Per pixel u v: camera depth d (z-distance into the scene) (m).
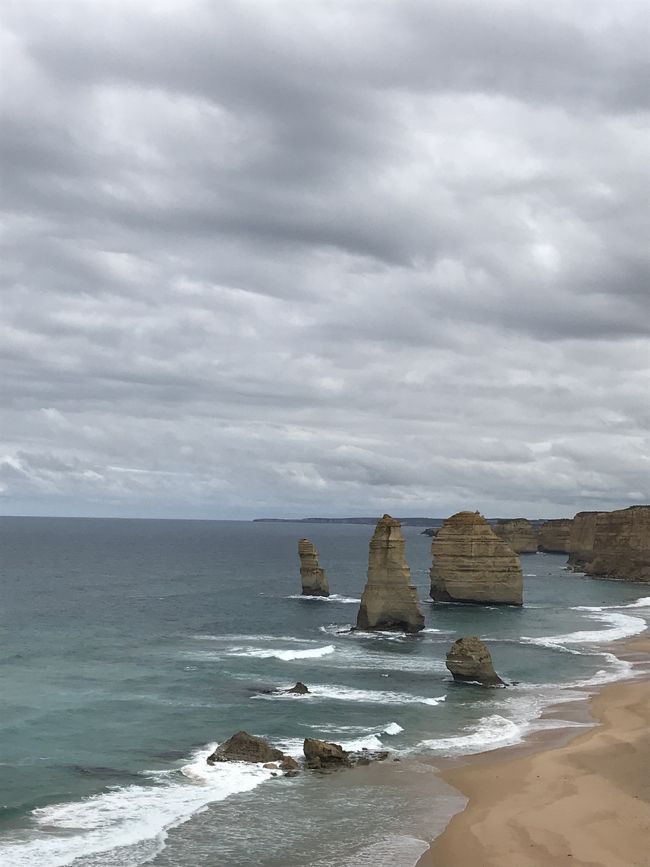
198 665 62.91
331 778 37.19
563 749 41.56
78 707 48.91
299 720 46.75
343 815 33.00
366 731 44.91
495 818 32.62
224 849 29.84
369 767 38.75
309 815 33.00
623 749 41.34
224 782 36.44
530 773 37.91
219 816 32.78
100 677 57.84
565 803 34.16
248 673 59.94
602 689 56.25
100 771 37.88
